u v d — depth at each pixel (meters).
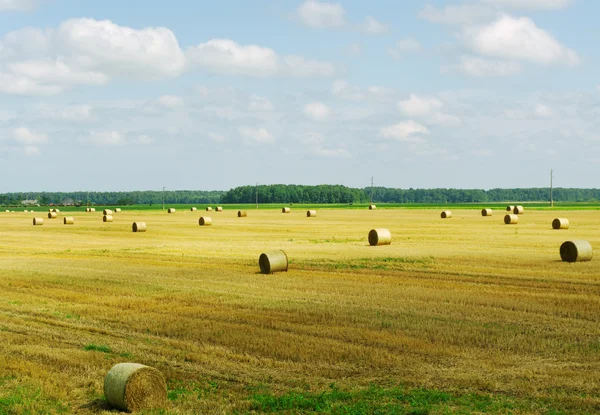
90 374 14.78
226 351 16.59
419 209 133.38
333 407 12.44
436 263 33.41
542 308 21.36
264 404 12.64
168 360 15.88
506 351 16.30
